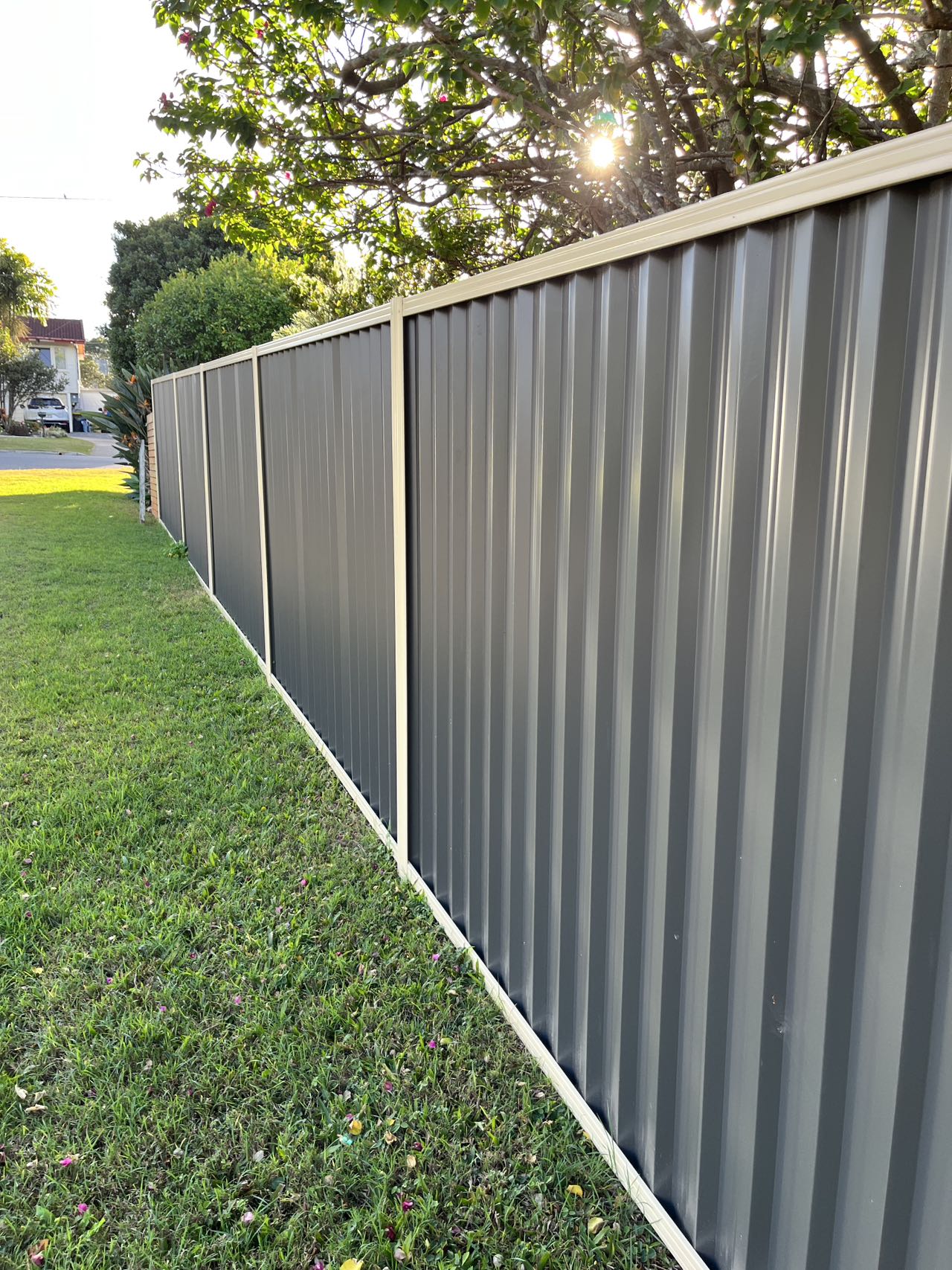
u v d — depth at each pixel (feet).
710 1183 5.35
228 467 23.18
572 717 6.55
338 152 19.08
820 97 10.80
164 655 21.12
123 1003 8.55
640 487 5.42
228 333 56.59
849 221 3.78
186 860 11.26
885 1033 3.92
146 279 104.06
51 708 16.98
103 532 42.57
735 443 4.56
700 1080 5.33
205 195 21.08
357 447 12.03
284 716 17.03
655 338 5.20
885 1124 3.96
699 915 5.22
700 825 5.15
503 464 7.46
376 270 26.81
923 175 3.34
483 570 8.08
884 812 3.83
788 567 4.24
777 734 4.41
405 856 10.82
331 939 9.59
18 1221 6.25
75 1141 6.97
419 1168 6.64
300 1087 7.45
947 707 3.48
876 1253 4.08
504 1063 7.68
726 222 4.43
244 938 9.61
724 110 12.93
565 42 12.24
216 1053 7.86
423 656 9.91
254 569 20.17
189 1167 6.72
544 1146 6.77
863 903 4.00
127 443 60.03
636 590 5.57
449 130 18.53
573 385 6.14
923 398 3.49
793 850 4.42
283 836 12.09
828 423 3.98
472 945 9.07
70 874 10.94
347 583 12.99
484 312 7.63
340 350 12.66
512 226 22.52
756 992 4.75
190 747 15.19
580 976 6.81
